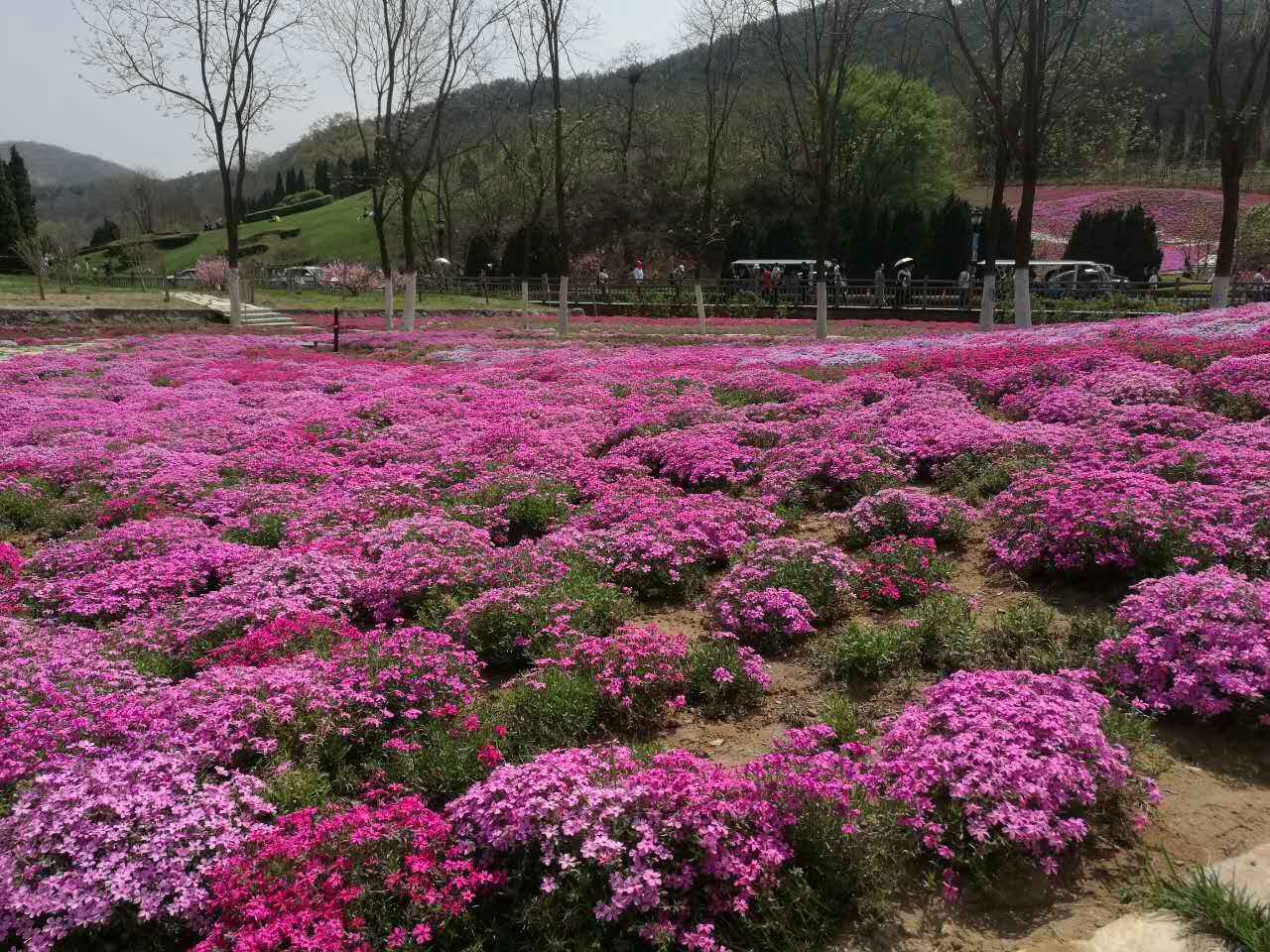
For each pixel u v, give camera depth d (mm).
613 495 9453
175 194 132250
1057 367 13203
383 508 9578
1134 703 4867
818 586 6789
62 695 5164
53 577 7875
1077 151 62750
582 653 5754
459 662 5805
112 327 29891
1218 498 6887
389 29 29516
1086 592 6566
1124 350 13938
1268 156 78688
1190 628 5078
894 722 4891
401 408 14828
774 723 5422
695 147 70750
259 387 17797
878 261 50781
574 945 3574
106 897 3648
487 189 71812
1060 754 4121
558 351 22469
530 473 10391
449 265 60062
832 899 3785
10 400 15609
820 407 12805
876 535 8109
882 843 3951
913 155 64812
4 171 60969
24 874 3709
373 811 4180
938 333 26094
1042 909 3727
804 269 49938
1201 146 81688
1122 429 10039
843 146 56938
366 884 3760
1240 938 3373
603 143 68000
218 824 4055
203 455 11961
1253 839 3984
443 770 4715
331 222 98625
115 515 9672
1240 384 10906
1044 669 5438
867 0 29266
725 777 4215
